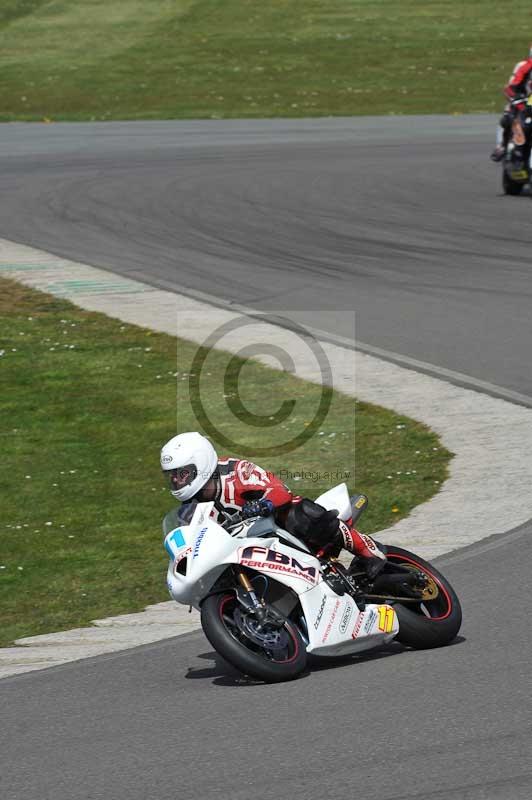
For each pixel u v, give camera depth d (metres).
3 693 25.06
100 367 55.09
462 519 35.28
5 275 71.44
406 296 63.81
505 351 53.22
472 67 178.25
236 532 24.97
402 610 25.81
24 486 43.31
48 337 59.62
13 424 49.09
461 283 66.12
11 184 101.94
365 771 18.97
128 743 21.11
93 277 70.50
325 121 144.62
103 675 25.73
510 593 28.61
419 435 43.66
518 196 92.44
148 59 179.88
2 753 21.17
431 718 21.08
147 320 61.44
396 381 49.91
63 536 39.19
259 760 19.75
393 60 180.75
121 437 47.34
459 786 18.22
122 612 32.47
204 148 122.44
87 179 103.44
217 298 64.94
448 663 24.34
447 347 54.31
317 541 25.69
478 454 41.03
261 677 23.73
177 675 25.33
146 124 141.88
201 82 167.00
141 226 83.75
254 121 144.12
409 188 97.00
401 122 144.38
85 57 181.88
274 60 179.25
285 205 90.00
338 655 25.08
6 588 35.19
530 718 20.73
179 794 18.67
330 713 21.80
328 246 76.25
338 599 25.00
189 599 24.53
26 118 147.12
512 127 89.75
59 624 31.80
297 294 65.00
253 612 24.27
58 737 21.80
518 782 18.23
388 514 37.34
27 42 193.50
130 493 42.53
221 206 89.94
